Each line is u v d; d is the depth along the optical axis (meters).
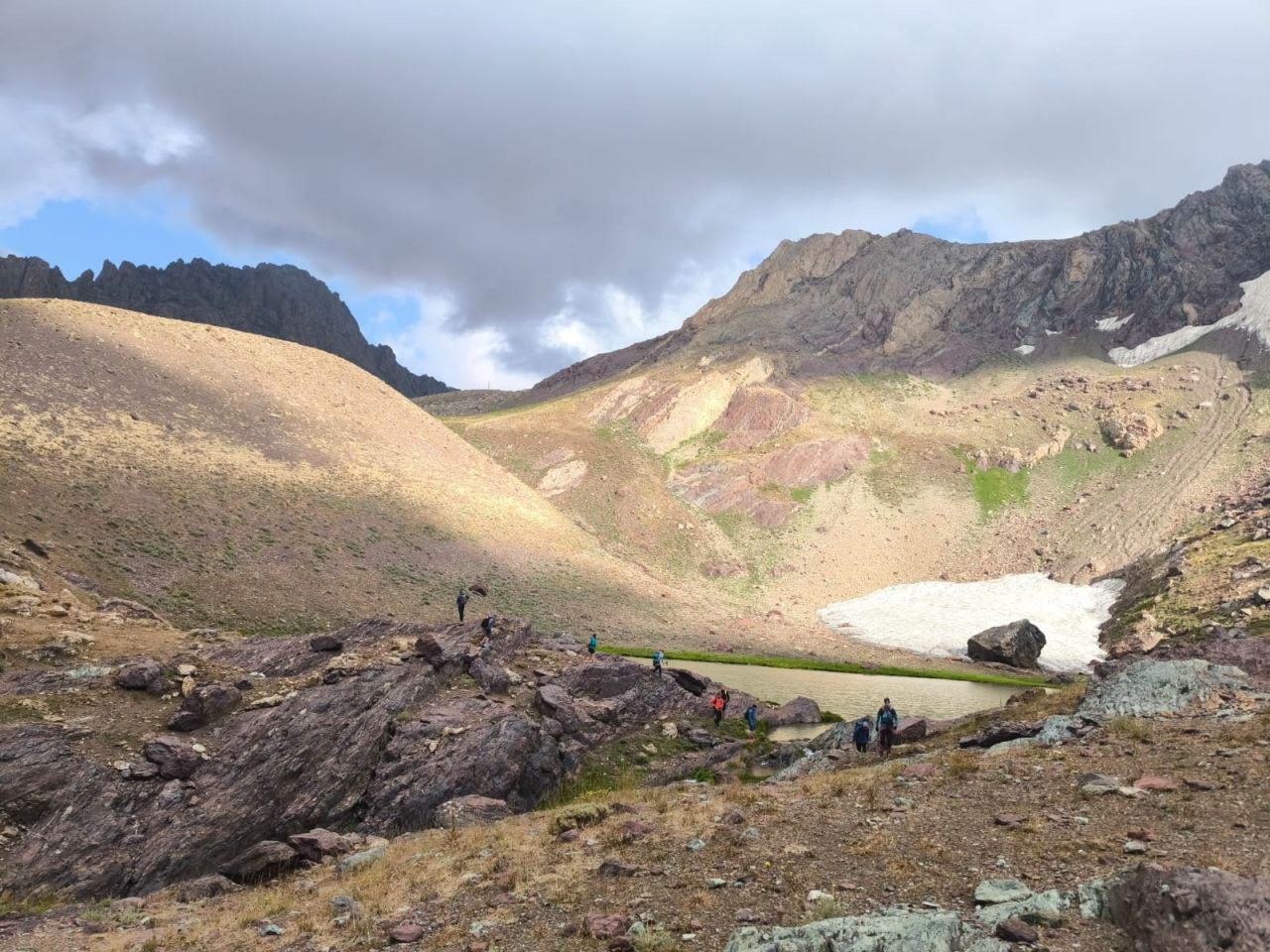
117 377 92.12
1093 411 180.62
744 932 9.67
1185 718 20.81
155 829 20.89
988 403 198.12
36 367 84.38
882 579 137.00
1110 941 8.65
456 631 41.81
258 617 61.75
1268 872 9.91
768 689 66.00
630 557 136.38
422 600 78.12
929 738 29.55
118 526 65.19
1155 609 90.19
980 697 66.25
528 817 20.62
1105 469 158.75
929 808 15.52
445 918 12.28
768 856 13.25
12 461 65.50
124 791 21.38
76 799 20.61
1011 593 123.12
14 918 15.79
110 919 15.62
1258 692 21.73
